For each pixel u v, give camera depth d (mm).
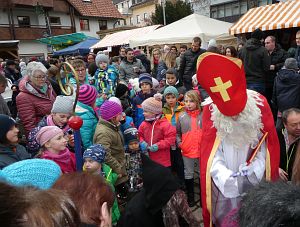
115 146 2785
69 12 26844
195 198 3367
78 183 1179
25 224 543
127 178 2930
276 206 841
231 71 1629
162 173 1577
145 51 13289
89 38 20203
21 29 24031
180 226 1640
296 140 2375
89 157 2273
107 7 30062
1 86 3326
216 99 1688
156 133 3143
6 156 2061
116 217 2396
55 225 600
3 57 18469
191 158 3205
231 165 1924
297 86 3977
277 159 1903
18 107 3129
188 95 3270
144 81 4082
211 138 1943
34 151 2535
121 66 6047
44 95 3256
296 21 7785
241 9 24719
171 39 9555
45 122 2750
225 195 1834
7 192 572
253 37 4496
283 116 2443
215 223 1970
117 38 16016
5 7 22766
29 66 3211
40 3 23703
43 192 660
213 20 10273
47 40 20312
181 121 3324
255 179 1834
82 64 3816
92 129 2848
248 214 921
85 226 971
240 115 1775
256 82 4500
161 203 1547
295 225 797
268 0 22406
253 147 1886
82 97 2848
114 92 4461
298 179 1463
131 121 3449
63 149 2232
